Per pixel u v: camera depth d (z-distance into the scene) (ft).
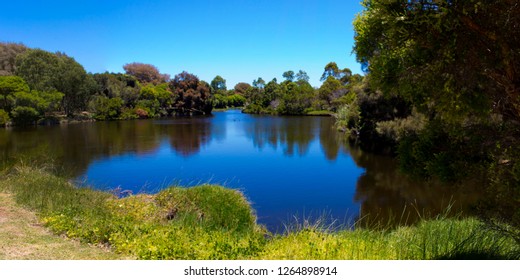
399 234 18.40
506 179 9.48
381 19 9.40
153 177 48.24
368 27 10.40
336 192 40.01
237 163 58.90
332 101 199.00
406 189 40.32
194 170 53.16
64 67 156.56
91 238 16.71
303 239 16.22
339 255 13.53
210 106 238.27
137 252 14.74
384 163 57.72
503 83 9.03
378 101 71.87
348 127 101.50
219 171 52.42
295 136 97.86
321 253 13.69
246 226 25.21
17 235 16.24
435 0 8.30
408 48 9.48
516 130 9.77
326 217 31.19
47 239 16.20
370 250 14.46
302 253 13.93
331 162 59.36
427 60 9.28
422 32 8.88
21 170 32.55
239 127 127.24
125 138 93.25
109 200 26.68
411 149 11.71
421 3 8.73
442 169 10.49
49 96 135.85
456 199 34.35
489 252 13.58
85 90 157.99
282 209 33.63
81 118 155.43
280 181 45.91
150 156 65.57
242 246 16.39
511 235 11.68
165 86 232.32
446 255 13.61
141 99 198.59
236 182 45.44
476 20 8.45
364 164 57.11
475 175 10.29
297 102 215.10
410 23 8.71
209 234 19.16
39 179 29.14
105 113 165.58
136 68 288.30
